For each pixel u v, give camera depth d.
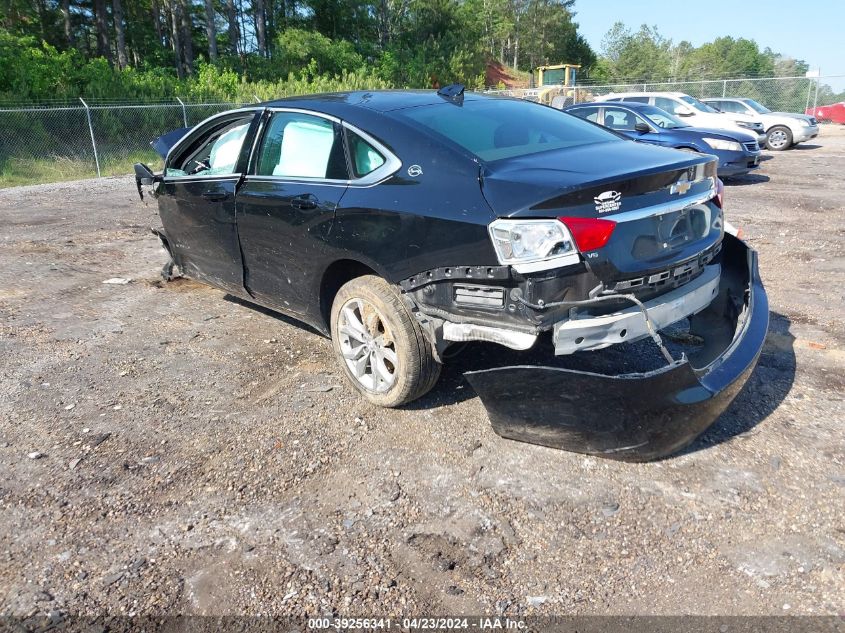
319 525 2.69
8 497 2.90
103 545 2.59
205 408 3.70
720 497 2.80
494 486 2.91
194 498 2.88
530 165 3.03
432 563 2.47
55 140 18.58
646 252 2.91
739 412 3.50
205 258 4.75
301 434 3.39
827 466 3.01
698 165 3.12
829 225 8.12
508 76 76.00
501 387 2.95
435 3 47.62
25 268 6.81
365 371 3.70
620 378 2.68
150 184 5.10
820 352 4.28
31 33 39.41
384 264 3.23
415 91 4.08
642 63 86.00
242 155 4.20
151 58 43.03
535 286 2.71
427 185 3.09
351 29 48.94
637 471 2.99
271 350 4.51
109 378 4.11
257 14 47.03
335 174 3.55
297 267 3.81
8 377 4.13
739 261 3.75
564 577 2.39
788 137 18.06
